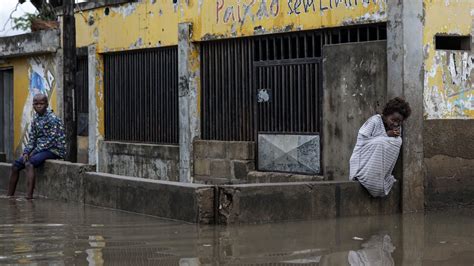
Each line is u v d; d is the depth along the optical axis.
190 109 13.27
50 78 17.95
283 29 11.48
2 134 20.27
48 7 20.78
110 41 15.73
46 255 6.93
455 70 10.20
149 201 9.47
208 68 13.15
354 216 9.27
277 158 11.75
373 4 10.09
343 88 10.52
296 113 11.45
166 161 14.04
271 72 11.84
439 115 10.04
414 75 9.76
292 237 7.77
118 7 15.40
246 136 12.36
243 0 12.17
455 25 10.18
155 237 7.81
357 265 6.45
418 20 9.79
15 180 12.49
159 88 14.50
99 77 16.19
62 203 11.27
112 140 16.02
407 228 8.41
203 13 13.02
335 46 10.60
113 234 8.05
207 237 7.77
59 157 12.41
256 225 8.49
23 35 18.59
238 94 12.51
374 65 10.09
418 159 9.82
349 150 10.46
